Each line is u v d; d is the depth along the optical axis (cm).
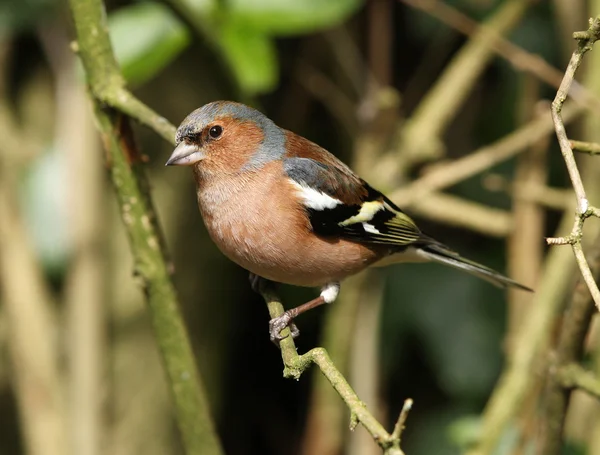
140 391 1100
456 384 1104
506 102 1150
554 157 1129
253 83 855
